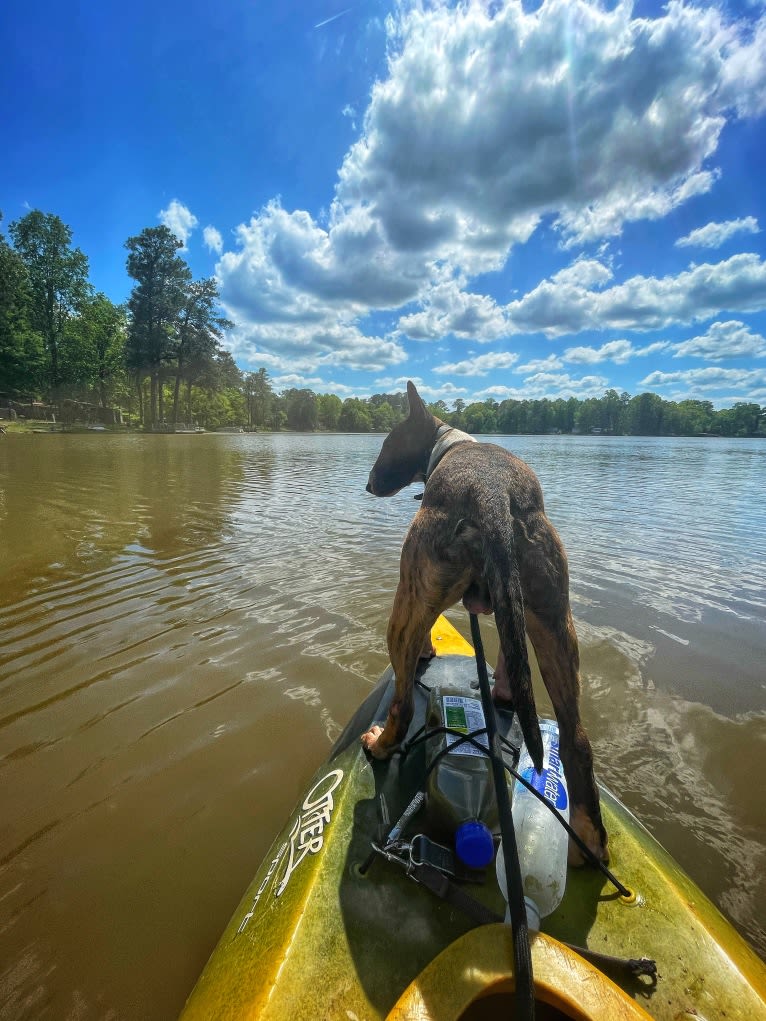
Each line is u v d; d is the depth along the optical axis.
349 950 0.47
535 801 0.56
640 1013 0.38
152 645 1.29
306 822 0.66
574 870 0.58
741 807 0.84
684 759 0.94
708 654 1.31
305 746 0.94
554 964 0.40
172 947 0.61
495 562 0.56
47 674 1.15
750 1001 0.45
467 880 0.53
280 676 1.16
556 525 2.72
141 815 0.79
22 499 2.96
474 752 0.60
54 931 0.62
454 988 0.39
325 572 1.83
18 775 0.86
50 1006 0.54
